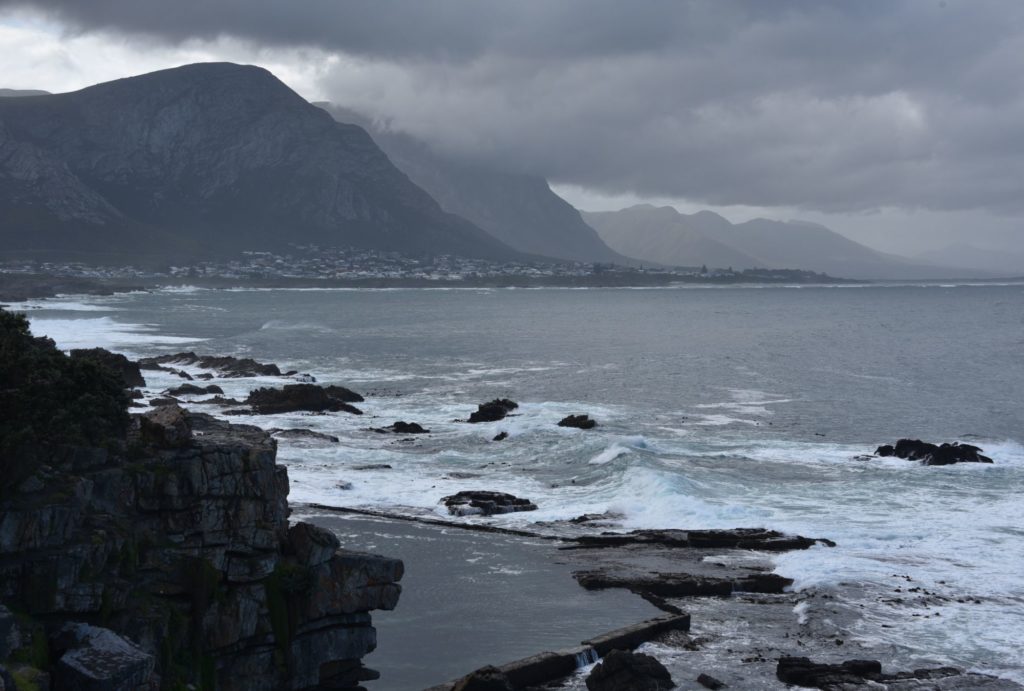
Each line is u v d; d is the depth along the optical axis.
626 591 39.06
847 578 40.34
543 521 49.22
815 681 31.00
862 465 61.34
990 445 69.19
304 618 28.19
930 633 35.09
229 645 26.98
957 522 48.78
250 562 27.44
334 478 56.31
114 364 88.06
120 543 25.88
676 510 50.72
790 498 53.41
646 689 30.30
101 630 24.05
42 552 24.59
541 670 31.52
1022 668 32.28
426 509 50.91
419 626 35.25
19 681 21.83
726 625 36.06
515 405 82.50
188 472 27.23
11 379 26.91
